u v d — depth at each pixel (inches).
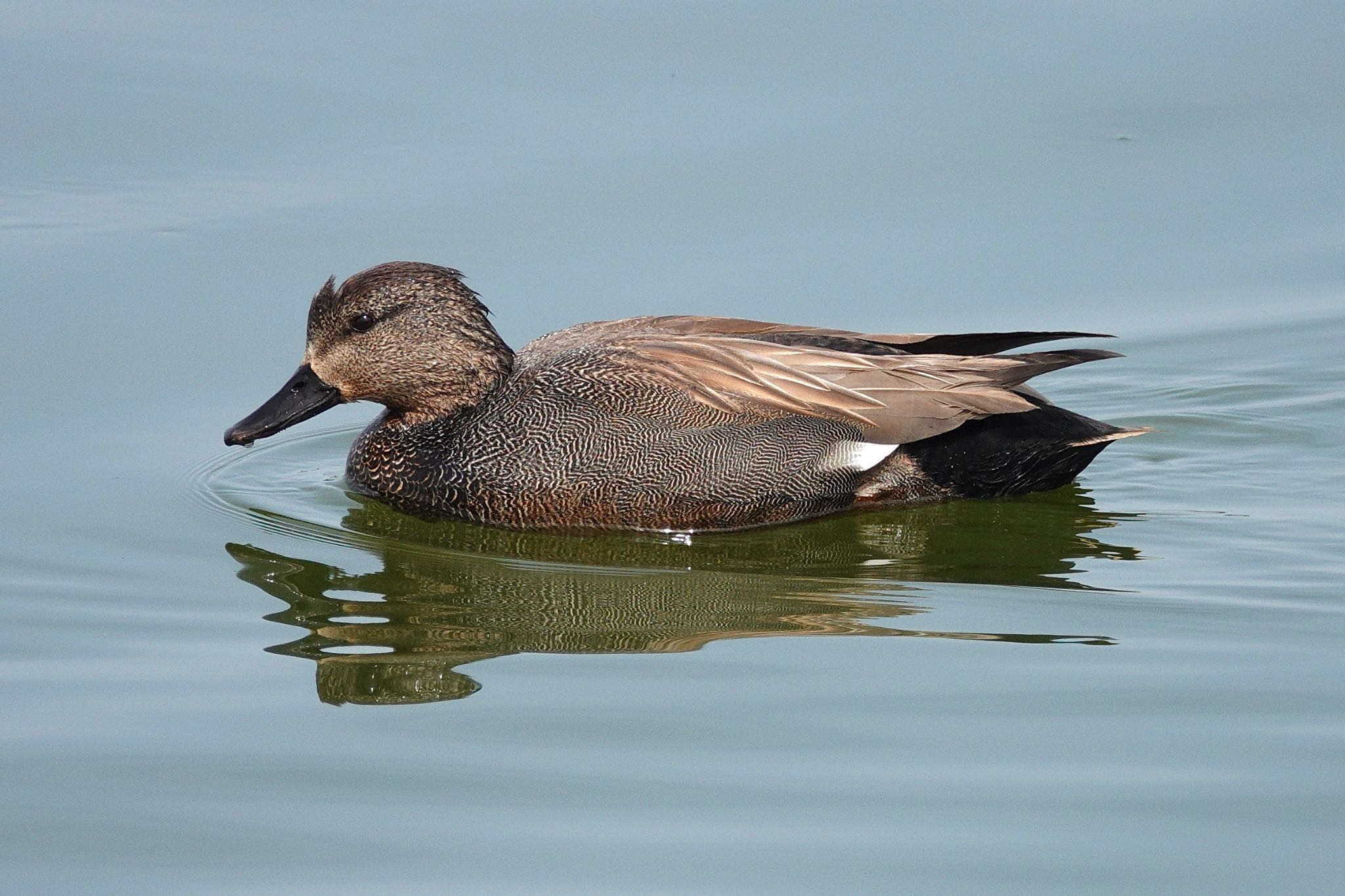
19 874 368.5
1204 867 366.3
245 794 398.6
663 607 511.8
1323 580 525.3
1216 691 446.0
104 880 366.0
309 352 603.8
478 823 385.7
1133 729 425.4
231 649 480.7
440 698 446.9
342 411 711.1
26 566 537.3
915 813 387.5
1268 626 489.7
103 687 454.9
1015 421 588.1
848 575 538.3
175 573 537.0
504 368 602.2
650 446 569.3
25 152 795.4
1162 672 458.3
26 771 409.4
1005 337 612.7
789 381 576.4
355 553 559.2
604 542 571.8
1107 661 466.0
